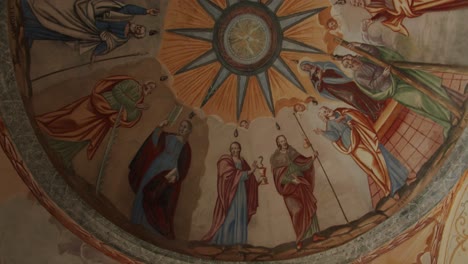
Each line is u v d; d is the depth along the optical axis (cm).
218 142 1115
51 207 951
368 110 1086
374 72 1071
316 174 1116
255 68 1116
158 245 1028
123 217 1020
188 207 1080
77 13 973
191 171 1095
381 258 1034
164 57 1066
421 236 1016
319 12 1067
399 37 1034
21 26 911
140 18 1028
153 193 1059
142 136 1066
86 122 1008
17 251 921
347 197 1094
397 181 1057
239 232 1086
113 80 1036
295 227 1093
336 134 1112
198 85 1102
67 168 979
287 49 1104
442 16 990
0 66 901
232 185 1109
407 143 1052
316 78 1109
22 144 933
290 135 1124
